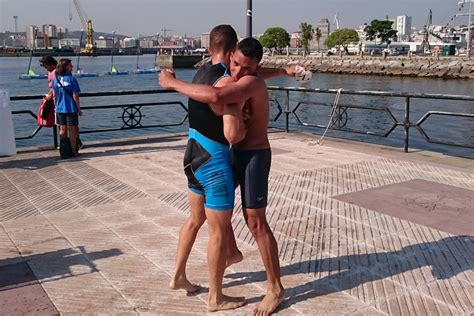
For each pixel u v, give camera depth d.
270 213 5.65
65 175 7.46
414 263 4.31
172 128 18.45
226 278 4.03
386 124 20.41
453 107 26.06
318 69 74.19
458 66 57.84
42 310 3.54
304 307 3.56
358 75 67.19
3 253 4.56
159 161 8.38
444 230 5.08
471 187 6.60
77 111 8.61
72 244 4.77
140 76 68.06
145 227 5.21
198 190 3.47
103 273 4.14
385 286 3.89
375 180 7.02
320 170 7.64
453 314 3.44
